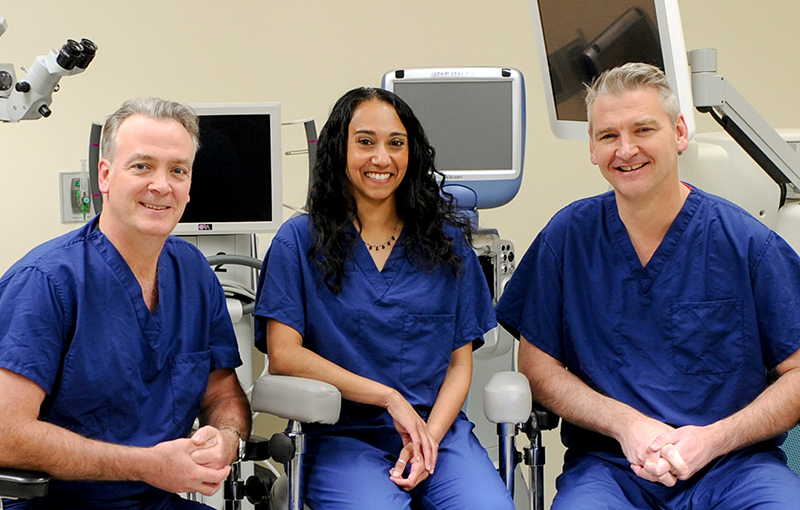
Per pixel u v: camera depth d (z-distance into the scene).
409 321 1.63
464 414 1.73
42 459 1.27
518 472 2.05
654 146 1.50
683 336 1.58
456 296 1.69
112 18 2.62
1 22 1.90
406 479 1.49
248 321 2.13
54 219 2.62
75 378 1.37
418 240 1.66
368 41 2.84
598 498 1.46
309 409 1.42
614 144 1.52
